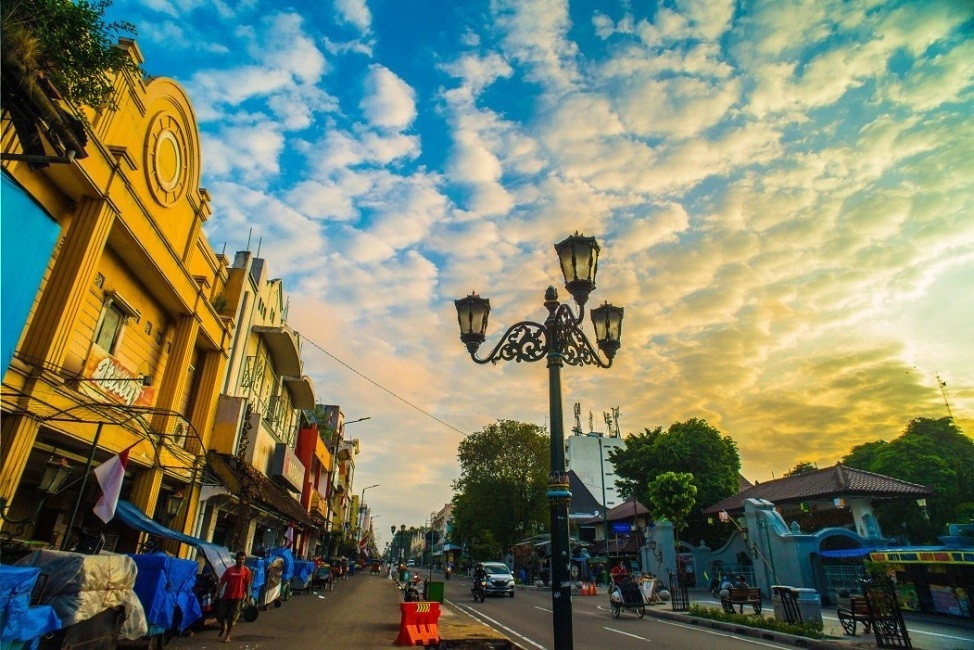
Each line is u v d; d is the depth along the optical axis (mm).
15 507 11461
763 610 20875
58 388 9266
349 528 72500
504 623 17016
